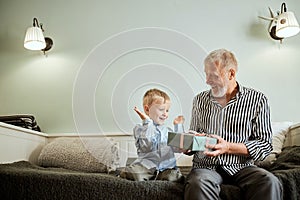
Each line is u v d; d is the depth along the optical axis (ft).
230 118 4.28
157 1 7.26
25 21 7.45
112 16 7.30
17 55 7.34
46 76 7.21
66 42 7.29
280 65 6.79
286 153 4.73
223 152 3.92
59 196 3.74
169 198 3.60
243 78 6.79
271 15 6.95
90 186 3.72
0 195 3.81
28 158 5.84
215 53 4.45
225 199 3.66
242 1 7.09
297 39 6.84
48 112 7.07
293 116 6.59
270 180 3.48
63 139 6.03
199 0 7.18
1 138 4.86
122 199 3.64
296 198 3.65
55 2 7.47
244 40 6.94
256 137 4.24
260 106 4.28
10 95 7.20
